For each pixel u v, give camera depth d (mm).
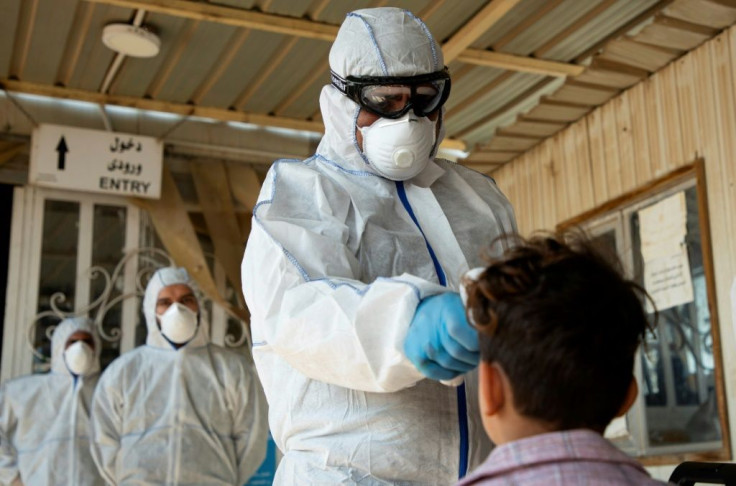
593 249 1096
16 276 5602
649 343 4195
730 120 3760
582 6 4180
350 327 1356
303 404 1619
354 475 1550
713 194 3834
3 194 5641
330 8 4246
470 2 4152
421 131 1759
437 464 1572
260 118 5816
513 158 5398
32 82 5414
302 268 1575
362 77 1762
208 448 4590
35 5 4480
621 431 4355
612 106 4512
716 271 3793
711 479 1530
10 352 5535
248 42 4797
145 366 4699
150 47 4652
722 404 3682
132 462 4477
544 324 1004
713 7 3561
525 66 4641
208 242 5957
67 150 5520
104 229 5809
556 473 971
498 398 1051
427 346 1224
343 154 1821
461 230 1810
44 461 5125
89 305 5691
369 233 1692
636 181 4320
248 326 5879
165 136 5766
